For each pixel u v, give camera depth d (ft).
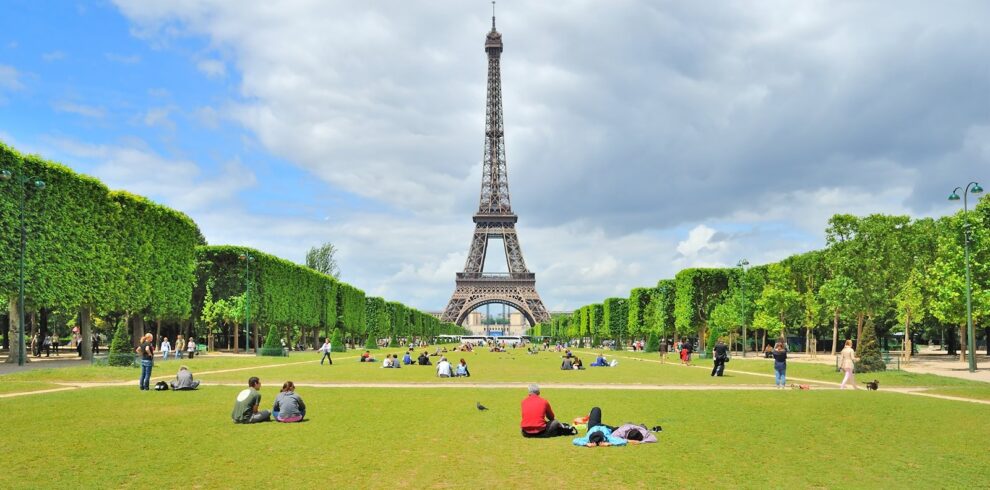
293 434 98.58
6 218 238.27
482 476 71.92
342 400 147.13
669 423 110.73
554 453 84.38
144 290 314.35
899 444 91.40
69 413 119.14
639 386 188.75
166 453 83.51
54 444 88.74
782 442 92.63
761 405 136.67
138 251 310.45
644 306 578.25
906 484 69.51
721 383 200.44
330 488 66.80
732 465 77.77
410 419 115.44
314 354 444.14
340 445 89.66
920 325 443.32
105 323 463.42
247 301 424.05
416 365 306.76
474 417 118.42
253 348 541.75
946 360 346.74
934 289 282.15
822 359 369.50
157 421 110.52
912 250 329.52
